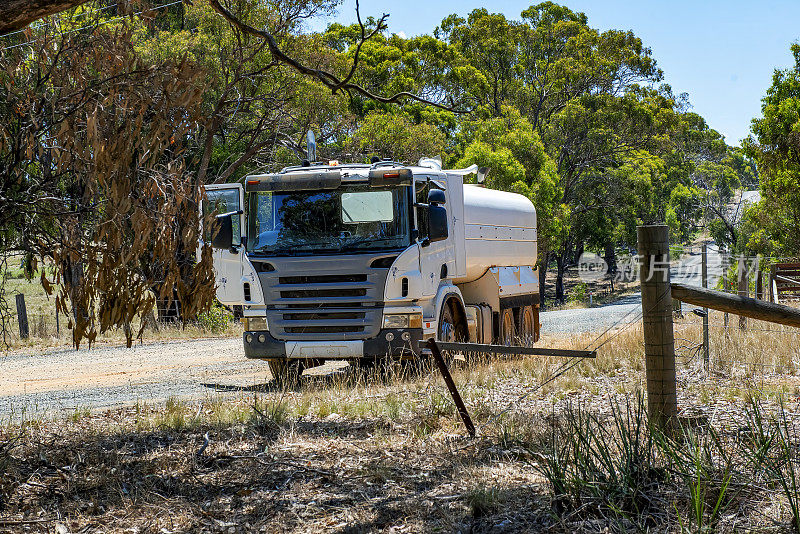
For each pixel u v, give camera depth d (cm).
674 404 579
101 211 554
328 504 515
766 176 3862
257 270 1161
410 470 580
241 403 892
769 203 3762
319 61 3123
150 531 480
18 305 2139
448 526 460
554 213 4956
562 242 5566
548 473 487
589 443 523
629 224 6103
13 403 1052
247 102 3019
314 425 747
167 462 614
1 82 543
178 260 588
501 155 4519
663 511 441
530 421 678
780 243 3738
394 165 1227
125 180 538
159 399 1041
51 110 546
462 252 1298
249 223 1181
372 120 3647
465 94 5544
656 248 572
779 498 442
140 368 1484
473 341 1357
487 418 723
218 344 1964
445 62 5622
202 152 3131
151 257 562
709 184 9819
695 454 480
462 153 4975
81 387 1227
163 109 555
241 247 1177
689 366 987
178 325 2294
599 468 504
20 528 482
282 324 1152
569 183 6019
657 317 574
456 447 635
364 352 1130
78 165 539
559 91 6078
